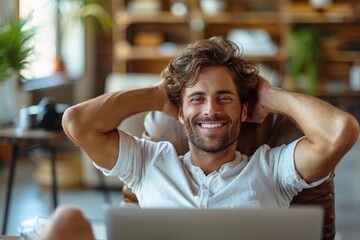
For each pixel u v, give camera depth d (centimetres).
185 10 757
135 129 303
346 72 774
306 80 717
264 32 759
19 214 468
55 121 378
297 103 202
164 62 805
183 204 200
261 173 203
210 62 200
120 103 210
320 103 197
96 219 452
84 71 791
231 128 202
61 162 551
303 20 744
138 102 214
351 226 404
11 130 376
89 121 205
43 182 554
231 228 142
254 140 229
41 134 363
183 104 206
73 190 540
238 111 204
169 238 143
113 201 507
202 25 757
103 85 812
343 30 771
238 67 203
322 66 776
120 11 754
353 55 740
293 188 203
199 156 207
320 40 721
